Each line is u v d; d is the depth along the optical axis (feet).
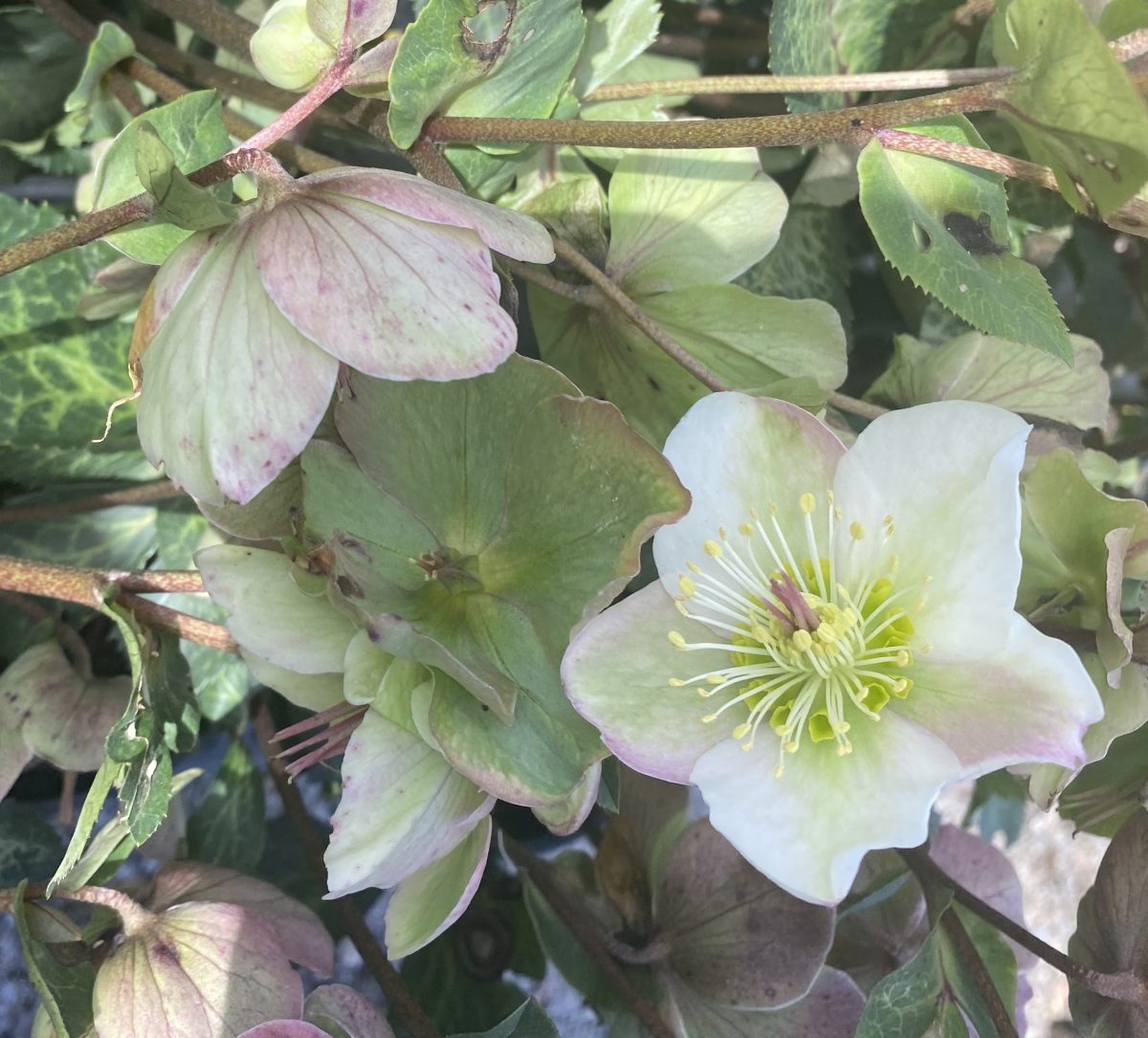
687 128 0.60
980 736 0.51
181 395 0.48
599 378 0.74
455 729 0.52
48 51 0.84
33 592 0.63
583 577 0.52
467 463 0.55
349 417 0.54
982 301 0.58
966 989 0.69
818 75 0.80
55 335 0.77
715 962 0.74
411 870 0.52
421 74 0.60
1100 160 0.55
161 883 0.70
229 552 0.56
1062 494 0.58
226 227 0.51
